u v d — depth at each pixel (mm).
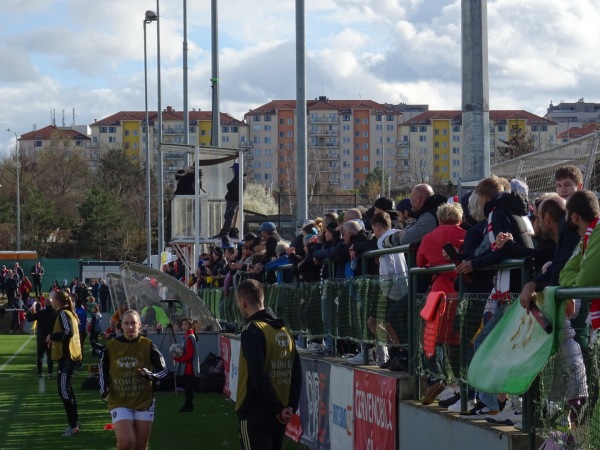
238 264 18766
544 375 6723
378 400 10172
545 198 7781
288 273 16141
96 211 99250
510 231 8078
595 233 6320
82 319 32031
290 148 152625
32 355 36531
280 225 31016
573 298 6195
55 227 101938
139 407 10805
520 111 131750
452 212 9344
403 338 10023
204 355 21953
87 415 17750
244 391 8586
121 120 173875
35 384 24219
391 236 10789
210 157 31406
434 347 9016
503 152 64562
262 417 8523
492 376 7062
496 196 8273
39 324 21859
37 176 118000
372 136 143125
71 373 15352
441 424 8562
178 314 22141
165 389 21391
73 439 14836
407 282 9977
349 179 143875
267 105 154875
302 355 13617
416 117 141875
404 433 9516
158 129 50844
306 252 14461
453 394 8820
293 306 14766
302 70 21344
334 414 11930
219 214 32156
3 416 17688
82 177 121312
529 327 6793
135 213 108312
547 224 7625
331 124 143375
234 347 19297
